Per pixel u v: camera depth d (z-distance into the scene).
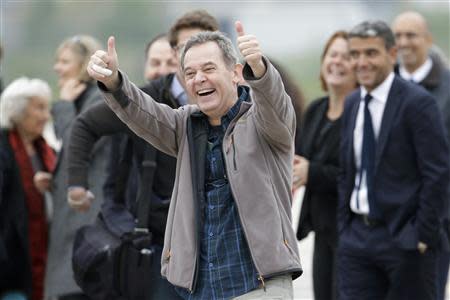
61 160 15.58
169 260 10.27
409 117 13.41
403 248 13.41
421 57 17.12
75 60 16.36
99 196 14.96
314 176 14.80
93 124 13.04
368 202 13.62
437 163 13.32
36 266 16.34
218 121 10.23
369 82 13.63
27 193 16.20
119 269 12.53
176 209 10.26
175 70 13.93
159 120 10.20
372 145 13.67
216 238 10.04
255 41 9.43
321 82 15.61
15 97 16.27
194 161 10.17
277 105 9.65
